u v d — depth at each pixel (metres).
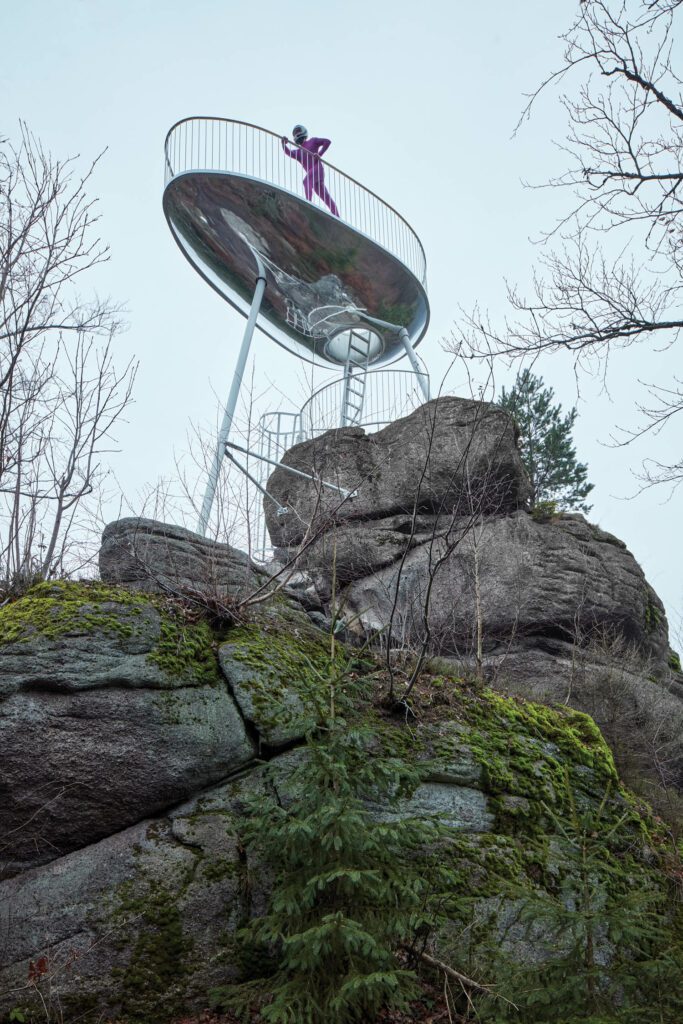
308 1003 5.04
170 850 5.82
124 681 6.09
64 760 5.75
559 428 27.56
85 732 5.86
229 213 16.25
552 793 7.41
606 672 10.42
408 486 12.50
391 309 17.64
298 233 16.34
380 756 6.65
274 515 13.26
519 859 6.90
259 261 16.72
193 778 6.12
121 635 6.28
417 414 13.21
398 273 17.11
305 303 17.69
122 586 7.21
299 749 5.97
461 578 11.34
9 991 5.15
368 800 6.56
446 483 12.28
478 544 11.45
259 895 5.93
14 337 7.71
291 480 13.52
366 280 17.20
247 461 10.05
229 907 5.80
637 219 8.19
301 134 18.39
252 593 7.95
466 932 6.34
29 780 5.66
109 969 5.37
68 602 6.38
